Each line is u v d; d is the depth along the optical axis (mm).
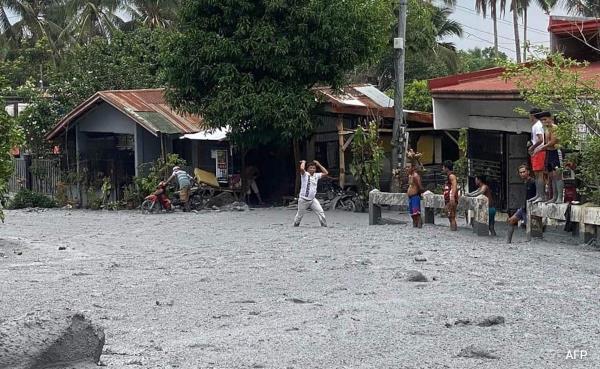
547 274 12641
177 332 9070
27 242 19359
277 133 27531
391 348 8195
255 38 26766
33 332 7027
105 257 16297
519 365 7539
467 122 22703
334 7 26875
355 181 28031
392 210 26828
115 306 10680
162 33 40688
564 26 21516
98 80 37438
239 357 7898
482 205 18062
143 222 24984
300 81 27625
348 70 28438
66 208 33469
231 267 14195
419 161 28656
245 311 10188
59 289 12141
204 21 27484
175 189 30234
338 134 28875
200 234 20672
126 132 33000
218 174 32375
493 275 12633
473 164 23219
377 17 27766
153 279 13008
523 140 22344
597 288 11367
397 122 26156
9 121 19172
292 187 31203
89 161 34844
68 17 52594
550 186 17234
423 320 9430
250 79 27172
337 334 8797
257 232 20594
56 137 35812
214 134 30422
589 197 16656
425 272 13016
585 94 16234
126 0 52281
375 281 12297
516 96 18359
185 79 28016
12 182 38438
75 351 7191
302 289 11758
